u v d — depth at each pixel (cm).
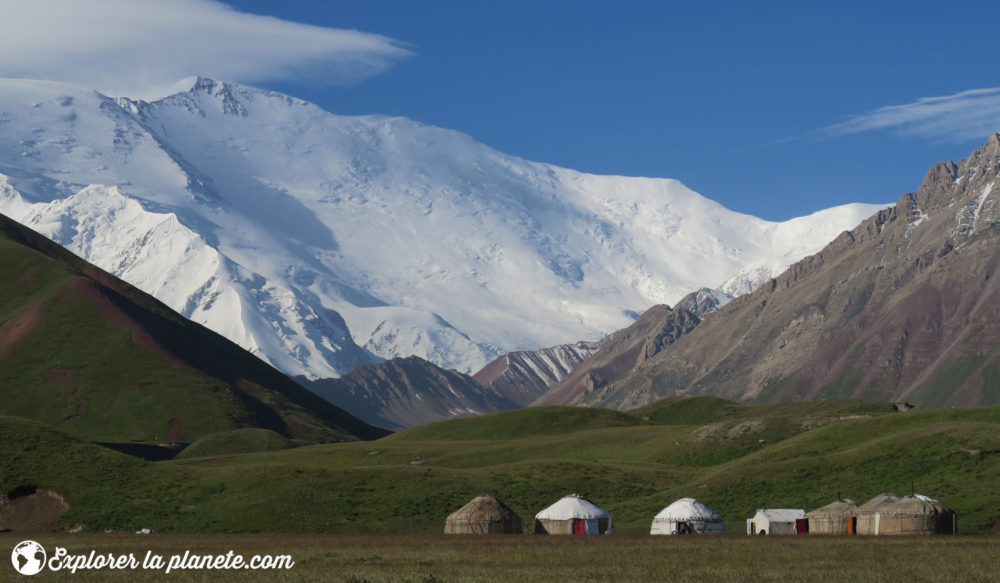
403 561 8775
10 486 13962
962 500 12544
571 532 12331
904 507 11456
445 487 15112
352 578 7506
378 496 14488
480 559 8862
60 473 14562
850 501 12106
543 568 8100
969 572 7700
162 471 15125
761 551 9412
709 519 12338
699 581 7250
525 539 11250
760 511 12175
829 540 10588
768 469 15038
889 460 14538
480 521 12488
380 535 12138
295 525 13012
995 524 11669
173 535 12131
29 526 13225
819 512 12031
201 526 12975
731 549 9669
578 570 7919
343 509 13775
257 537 11744
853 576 7506
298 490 14312
